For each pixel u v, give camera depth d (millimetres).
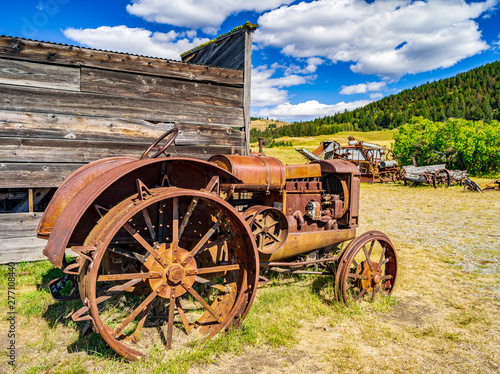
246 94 6812
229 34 7180
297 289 4617
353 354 3197
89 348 3104
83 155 5668
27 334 3346
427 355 3258
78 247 2459
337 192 5023
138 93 5980
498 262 6418
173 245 2996
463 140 26719
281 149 41031
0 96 5133
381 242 4527
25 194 5727
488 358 3240
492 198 15453
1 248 5293
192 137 6434
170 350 3053
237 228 3295
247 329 3426
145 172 3154
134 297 4039
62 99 5496
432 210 12391
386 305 4332
